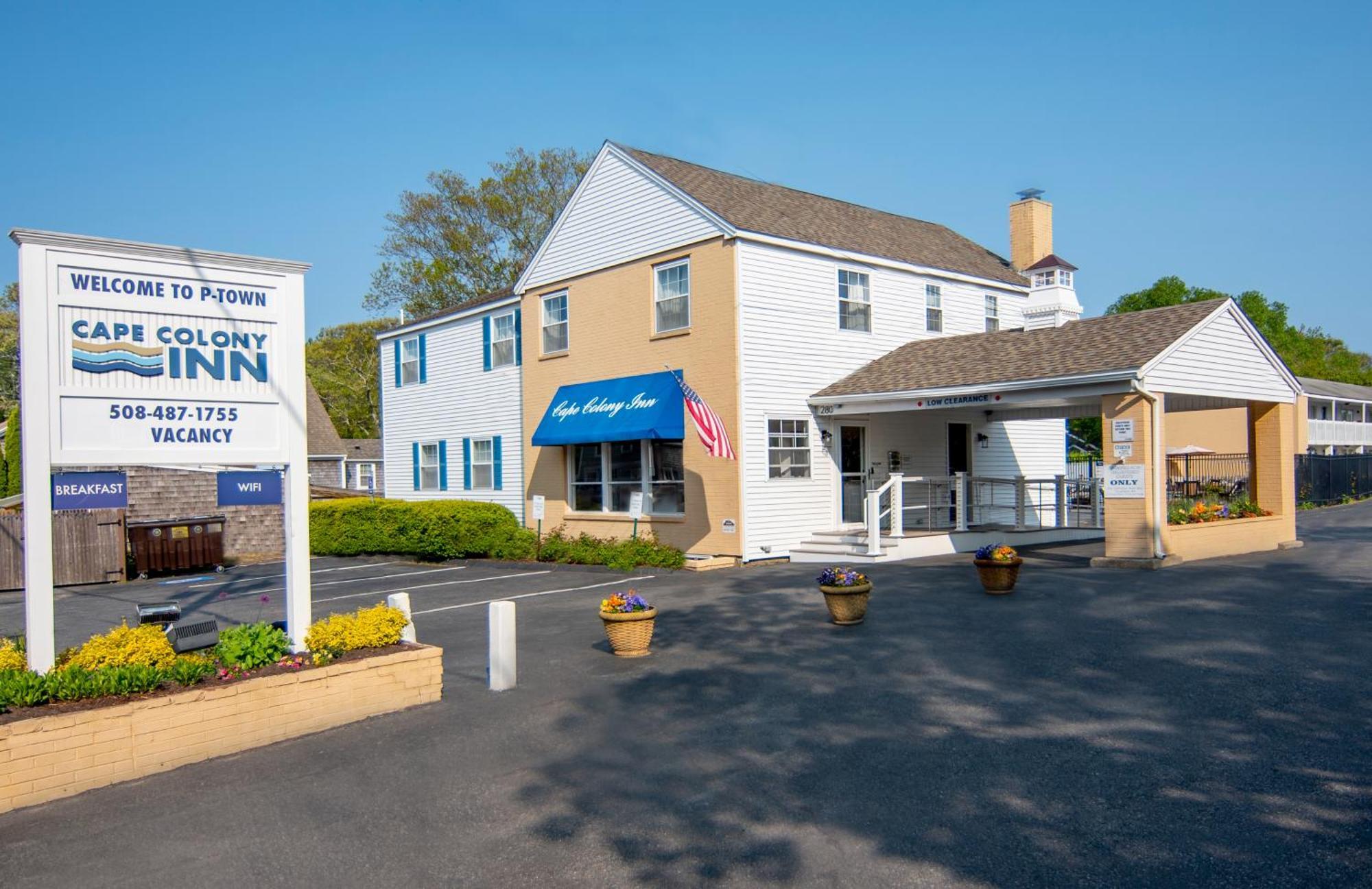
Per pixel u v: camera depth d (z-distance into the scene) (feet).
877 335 70.23
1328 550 59.47
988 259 87.30
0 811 21.81
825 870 17.60
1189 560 53.62
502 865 18.47
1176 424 134.10
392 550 85.25
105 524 77.66
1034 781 21.34
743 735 25.62
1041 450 85.35
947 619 38.78
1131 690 27.71
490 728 27.14
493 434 86.63
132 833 20.53
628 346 69.00
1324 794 19.79
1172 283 192.85
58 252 26.37
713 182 70.03
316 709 27.25
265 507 98.43
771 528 62.28
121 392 27.30
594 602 49.16
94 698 24.52
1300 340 230.68
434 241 169.37
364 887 17.76
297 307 30.83
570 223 74.43
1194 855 17.46
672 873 17.83
